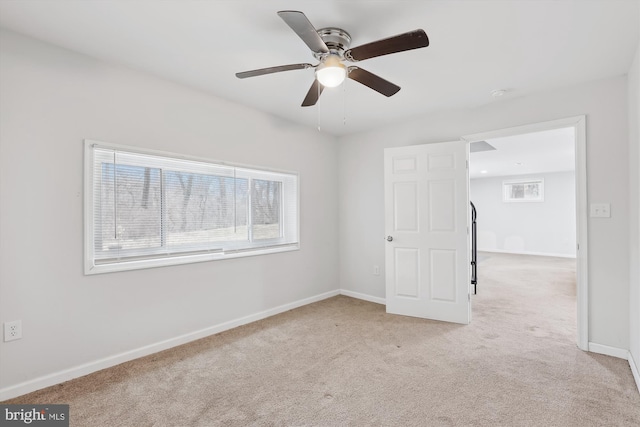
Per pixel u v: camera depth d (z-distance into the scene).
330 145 4.26
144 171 2.49
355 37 1.97
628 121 2.37
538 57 2.20
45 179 2.02
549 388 1.98
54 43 2.04
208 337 2.84
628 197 2.37
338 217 4.38
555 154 5.66
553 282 5.08
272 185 3.53
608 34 1.92
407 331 2.96
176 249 2.68
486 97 2.93
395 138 3.79
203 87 2.75
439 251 3.29
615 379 2.08
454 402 1.84
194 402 1.86
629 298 2.34
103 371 2.22
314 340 2.76
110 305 2.29
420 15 1.75
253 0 1.62
